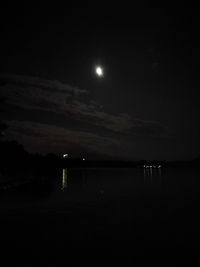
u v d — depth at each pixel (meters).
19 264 17.31
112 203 45.28
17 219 31.39
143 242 21.80
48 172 114.88
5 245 21.41
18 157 86.06
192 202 45.94
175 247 20.31
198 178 119.62
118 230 26.39
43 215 34.03
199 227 26.89
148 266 16.58
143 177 134.00
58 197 51.41
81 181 99.69
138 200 48.97
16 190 50.56
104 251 19.75
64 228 27.22
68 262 17.58
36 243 21.89
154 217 32.84
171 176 141.62
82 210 37.84
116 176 143.50
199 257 18.00
